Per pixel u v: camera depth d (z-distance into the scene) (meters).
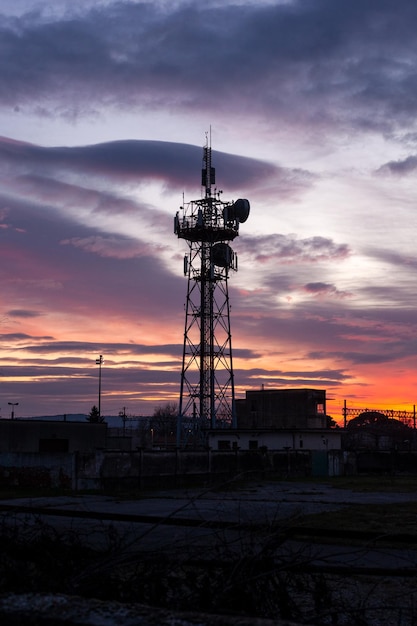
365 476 50.66
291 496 29.12
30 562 4.39
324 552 11.77
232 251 57.78
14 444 46.28
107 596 3.96
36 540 4.77
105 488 33.25
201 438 56.56
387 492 32.66
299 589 4.75
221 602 3.83
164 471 36.38
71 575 4.17
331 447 56.12
